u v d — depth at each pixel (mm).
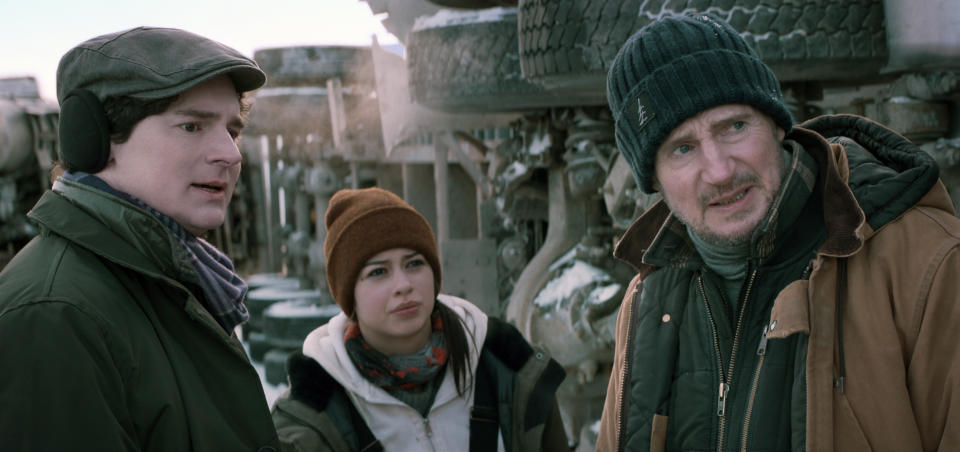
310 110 7293
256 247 10953
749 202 1120
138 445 962
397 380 1631
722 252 1196
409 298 1604
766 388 1124
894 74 2586
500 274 4723
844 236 1035
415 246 1634
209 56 1060
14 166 7879
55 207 1049
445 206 4945
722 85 1071
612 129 3123
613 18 2174
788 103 2510
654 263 1319
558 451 1778
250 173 10914
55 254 1000
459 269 4629
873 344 1000
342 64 7090
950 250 969
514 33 2928
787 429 1099
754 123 1109
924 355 966
